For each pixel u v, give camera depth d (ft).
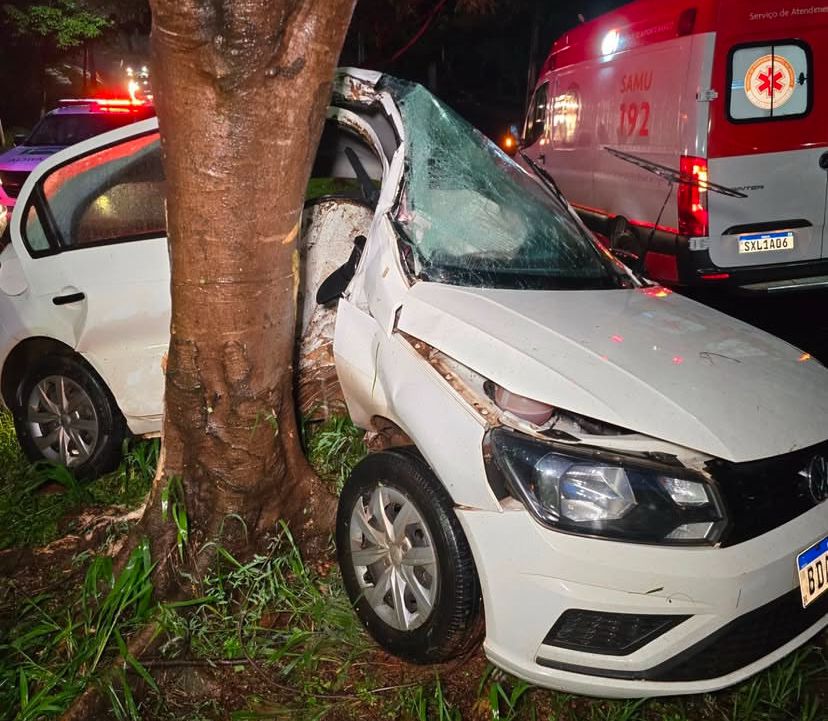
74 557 11.26
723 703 9.69
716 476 8.27
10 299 13.93
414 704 9.07
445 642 8.99
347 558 10.29
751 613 8.30
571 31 29.27
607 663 8.23
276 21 8.38
